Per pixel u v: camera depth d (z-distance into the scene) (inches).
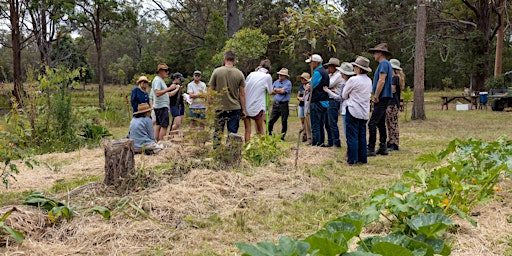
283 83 410.9
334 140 349.7
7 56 1577.3
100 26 938.7
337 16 253.6
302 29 254.2
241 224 165.8
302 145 367.6
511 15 1267.2
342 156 311.0
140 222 161.5
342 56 1663.4
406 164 277.3
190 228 161.9
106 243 147.3
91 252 141.2
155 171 217.0
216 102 259.0
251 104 328.5
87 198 184.9
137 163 279.4
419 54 619.2
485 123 549.6
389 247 94.1
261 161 268.5
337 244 96.0
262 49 797.9
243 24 1499.8
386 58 307.4
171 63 1466.5
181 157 244.2
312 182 227.6
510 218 164.6
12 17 857.5
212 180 208.4
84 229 154.2
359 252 91.2
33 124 369.7
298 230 163.0
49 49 992.2
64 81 395.2
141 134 318.0
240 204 189.3
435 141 385.7
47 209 164.6
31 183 241.6
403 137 422.0
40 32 968.9
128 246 145.7
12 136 241.3
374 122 311.6
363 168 270.1
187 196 183.9
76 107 418.9
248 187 210.7
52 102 382.0
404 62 1722.4
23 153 236.8
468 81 1884.8
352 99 274.2
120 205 172.4
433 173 170.1
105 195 190.2
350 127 277.3
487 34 1109.7
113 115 679.7
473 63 1101.1
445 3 1273.4
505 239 147.0
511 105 759.7
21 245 141.6
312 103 353.4
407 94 618.5
